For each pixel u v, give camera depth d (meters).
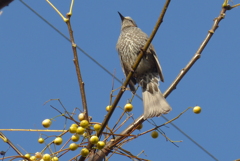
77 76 8.12
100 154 7.47
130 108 7.73
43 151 6.89
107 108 8.01
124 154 7.23
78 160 7.01
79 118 7.17
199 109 7.44
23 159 6.89
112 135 7.60
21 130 7.01
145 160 7.21
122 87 7.38
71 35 8.44
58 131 6.95
